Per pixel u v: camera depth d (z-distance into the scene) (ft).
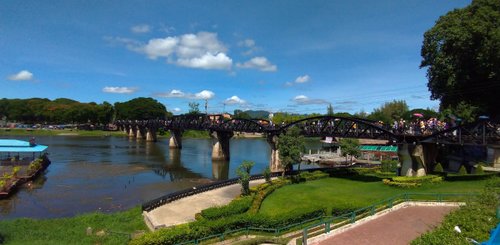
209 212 101.24
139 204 136.67
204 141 495.41
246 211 107.96
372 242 67.41
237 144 460.55
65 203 139.33
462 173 151.43
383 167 190.70
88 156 285.43
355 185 148.87
